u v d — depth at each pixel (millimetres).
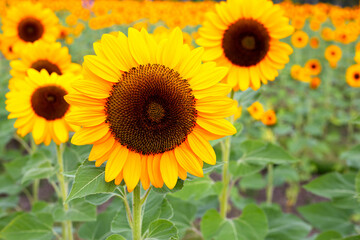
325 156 1865
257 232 874
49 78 823
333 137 1968
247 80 821
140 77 505
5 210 1419
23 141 1310
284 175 1358
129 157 514
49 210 991
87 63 489
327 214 1105
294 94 2635
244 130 1764
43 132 825
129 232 739
